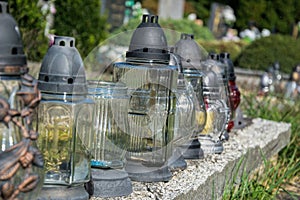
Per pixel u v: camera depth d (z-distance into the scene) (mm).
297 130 2688
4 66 1003
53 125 1200
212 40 7320
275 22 11312
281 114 2930
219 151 1806
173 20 7266
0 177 1003
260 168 2092
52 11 3404
